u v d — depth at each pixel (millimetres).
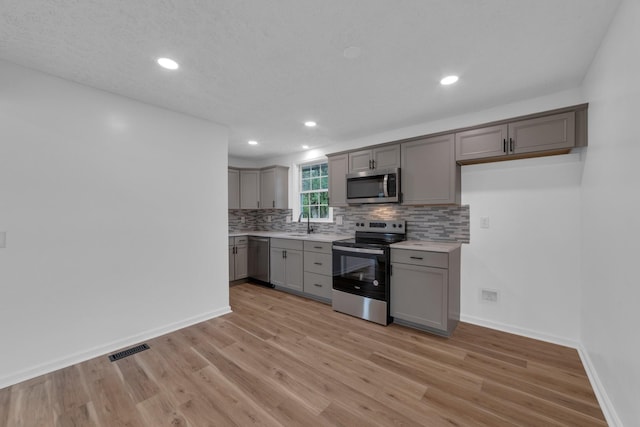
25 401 1726
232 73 2088
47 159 2055
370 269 2988
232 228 5152
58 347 2094
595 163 1915
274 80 2201
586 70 2049
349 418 1597
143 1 1358
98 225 2299
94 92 2289
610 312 1614
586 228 2172
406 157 3076
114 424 1549
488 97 2514
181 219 2844
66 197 2139
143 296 2559
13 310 1918
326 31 1609
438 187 2857
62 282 2119
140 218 2545
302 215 4824
